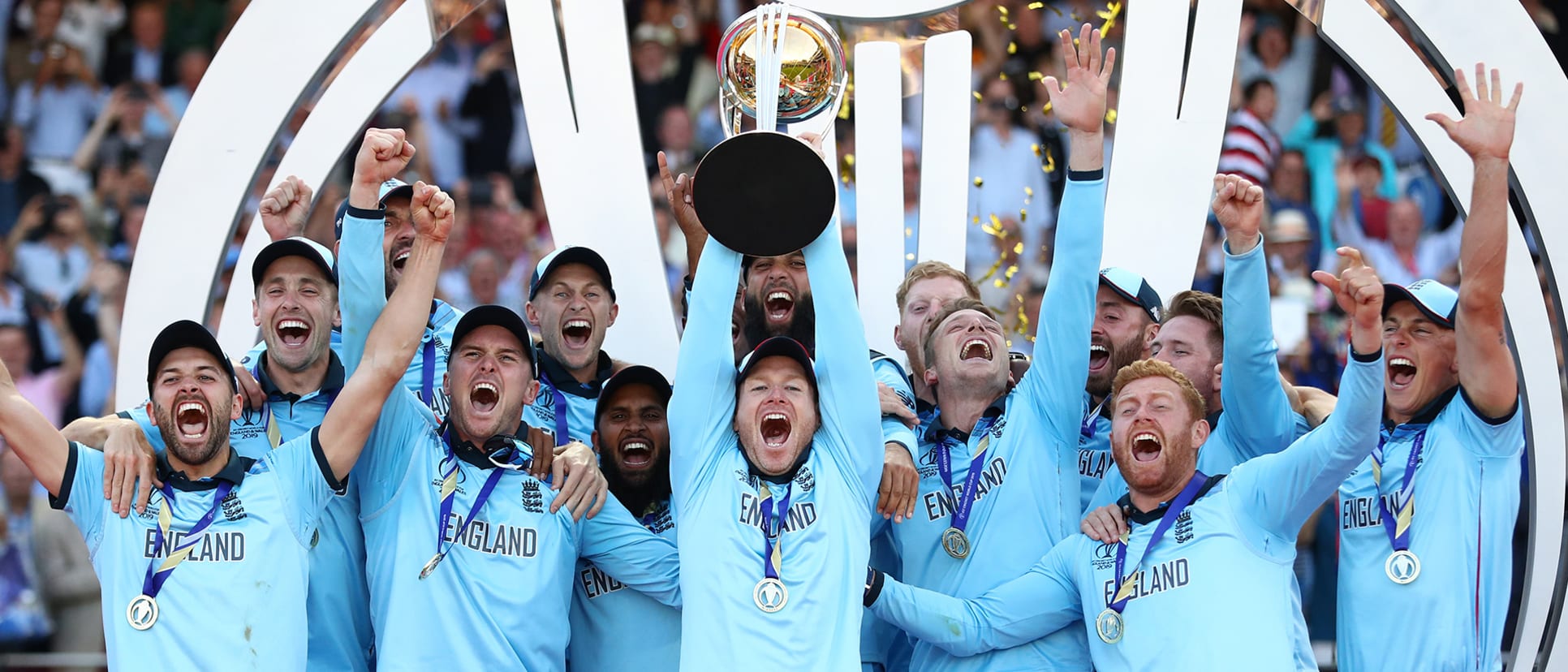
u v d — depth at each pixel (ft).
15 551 52.90
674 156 65.62
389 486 34.55
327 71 41.29
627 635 36.01
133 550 32.65
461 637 33.40
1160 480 33.88
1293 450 32.96
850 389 33.45
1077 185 35.99
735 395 34.17
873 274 43.21
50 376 61.16
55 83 65.00
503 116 66.23
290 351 36.22
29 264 62.49
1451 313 36.96
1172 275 42.24
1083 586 34.30
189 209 40.42
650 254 42.52
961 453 36.94
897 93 43.34
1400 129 64.59
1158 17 42.93
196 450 32.99
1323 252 63.31
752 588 32.71
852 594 33.12
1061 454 36.88
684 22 66.85
